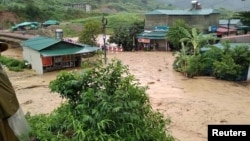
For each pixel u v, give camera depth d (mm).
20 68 31703
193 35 32500
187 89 23953
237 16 48156
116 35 47344
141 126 7277
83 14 89562
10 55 40094
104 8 108500
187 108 18578
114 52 44938
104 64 8711
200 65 28641
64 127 7492
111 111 6859
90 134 6781
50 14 82000
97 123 6863
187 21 52625
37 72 30625
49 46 30828
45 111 17844
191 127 15438
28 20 76688
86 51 32500
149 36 46625
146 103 8195
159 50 47062
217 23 55438
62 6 94938
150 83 25828
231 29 51594
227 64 26672
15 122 5531
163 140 7703
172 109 18375
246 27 49562
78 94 7809
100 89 7578
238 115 17406
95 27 43750
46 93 22125
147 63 35906
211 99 20906
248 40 38719
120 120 7039
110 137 6695
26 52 33812
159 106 18969
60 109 8344
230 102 20219
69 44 32562
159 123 8172
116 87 7625
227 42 28938
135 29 48031
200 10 54656
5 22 72312
